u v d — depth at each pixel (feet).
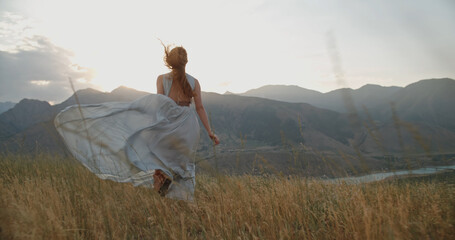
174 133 11.33
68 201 8.32
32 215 6.54
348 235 7.54
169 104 11.53
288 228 7.85
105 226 7.77
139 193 10.82
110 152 10.68
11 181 12.30
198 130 12.08
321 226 8.13
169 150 11.27
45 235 6.41
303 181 9.45
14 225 6.07
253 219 8.65
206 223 8.82
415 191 8.58
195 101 12.31
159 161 10.89
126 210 9.77
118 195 10.77
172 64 12.00
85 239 7.57
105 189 10.25
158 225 8.43
